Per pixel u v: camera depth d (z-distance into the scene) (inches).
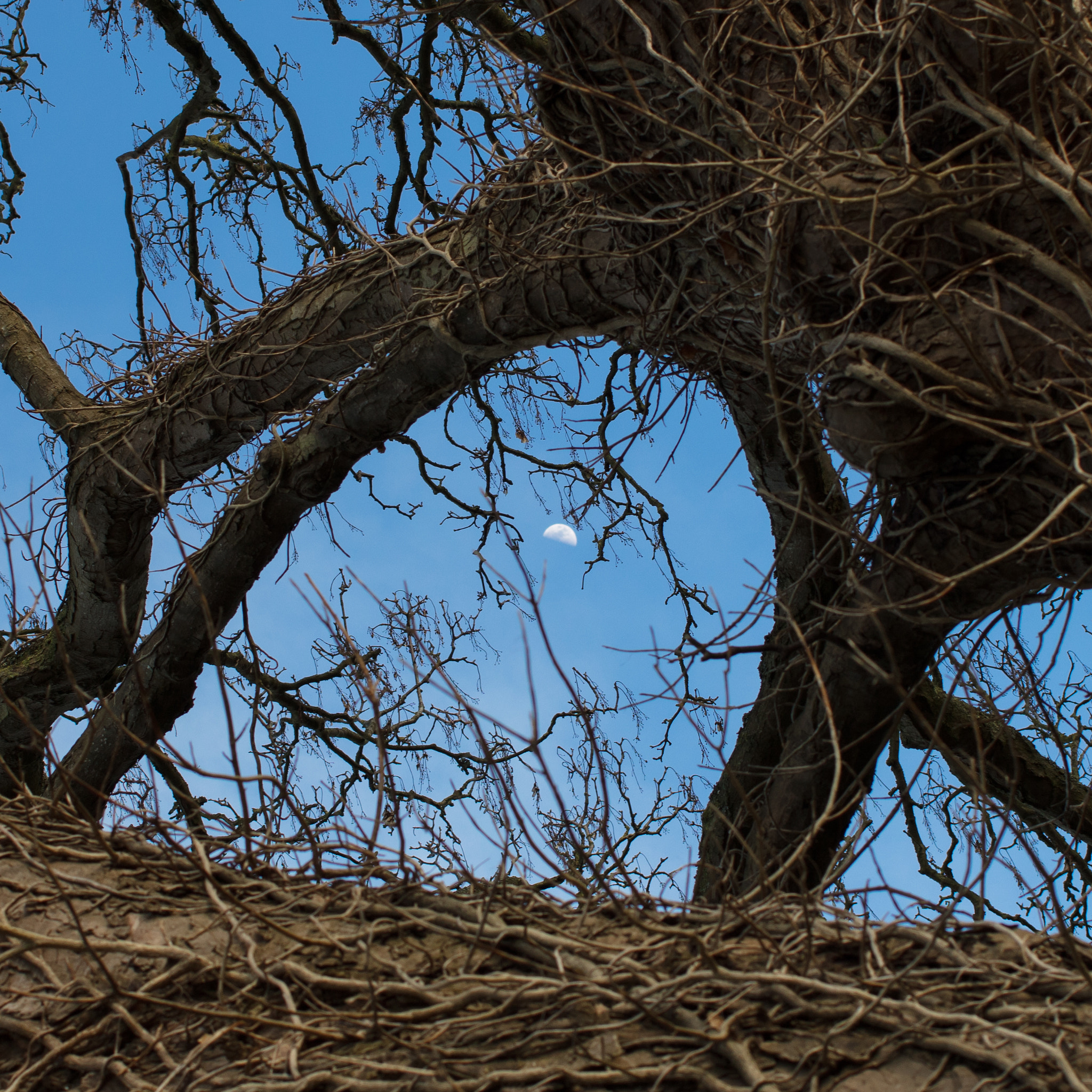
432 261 253.0
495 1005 91.9
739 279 157.9
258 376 284.4
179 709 320.5
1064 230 123.6
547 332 233.6
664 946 93.1
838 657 184.9
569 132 164.7
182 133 346.3
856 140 133.2
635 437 189.8
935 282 129.6
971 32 113.3
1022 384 121.5
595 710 141.1
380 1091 82.7
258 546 305.6
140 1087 87.3
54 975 101.0
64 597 339.3
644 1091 81.4
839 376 134.3
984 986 90.7
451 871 106.3
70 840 122.7
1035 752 260.4
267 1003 89.5
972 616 129.5
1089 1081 76.8
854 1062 82.7
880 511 151.0
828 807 92.3
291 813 120.7
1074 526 131.1
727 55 142.3
